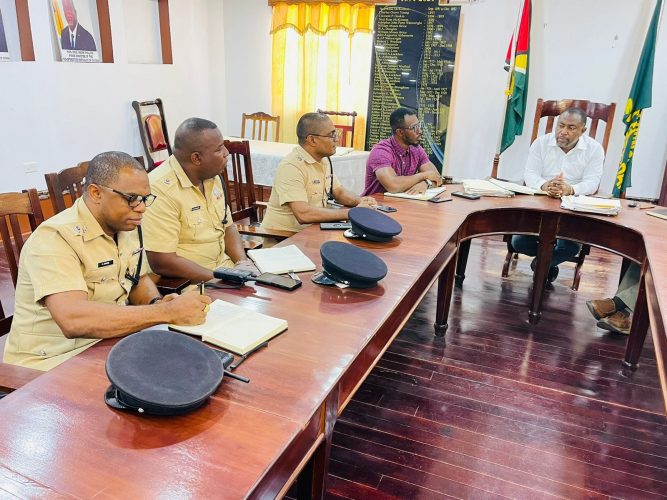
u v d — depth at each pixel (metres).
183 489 0.78
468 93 4.73
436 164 4.96
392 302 1.48
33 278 1.26
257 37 5.33
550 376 2.37
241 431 0.92
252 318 1.29
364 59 4.89
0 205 1.60
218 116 5.71
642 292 2.26
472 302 3.11
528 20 4.08
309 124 2.33
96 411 0.94
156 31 5.02
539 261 2.74
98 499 0.76
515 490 1.70
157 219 1.85
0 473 0.80
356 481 1.71
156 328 1.22
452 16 4.52
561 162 3.33
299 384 1.07
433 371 2.37
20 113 3.79
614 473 1.79
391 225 2.05
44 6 3.82
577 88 4.38
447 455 1.85
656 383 2.35
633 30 4.09
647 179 4.35
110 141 4.55
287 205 2.38
